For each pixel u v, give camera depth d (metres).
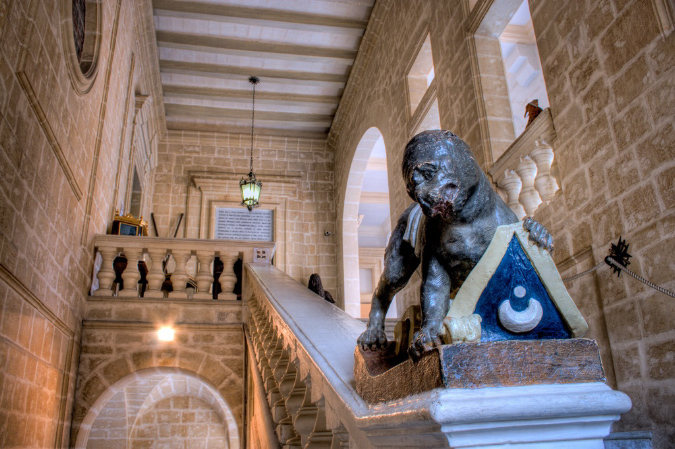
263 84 14.74
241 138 16.30
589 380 1.17
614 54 4.80
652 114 4.31
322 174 16.52
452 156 1.42
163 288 9.53
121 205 10.59
